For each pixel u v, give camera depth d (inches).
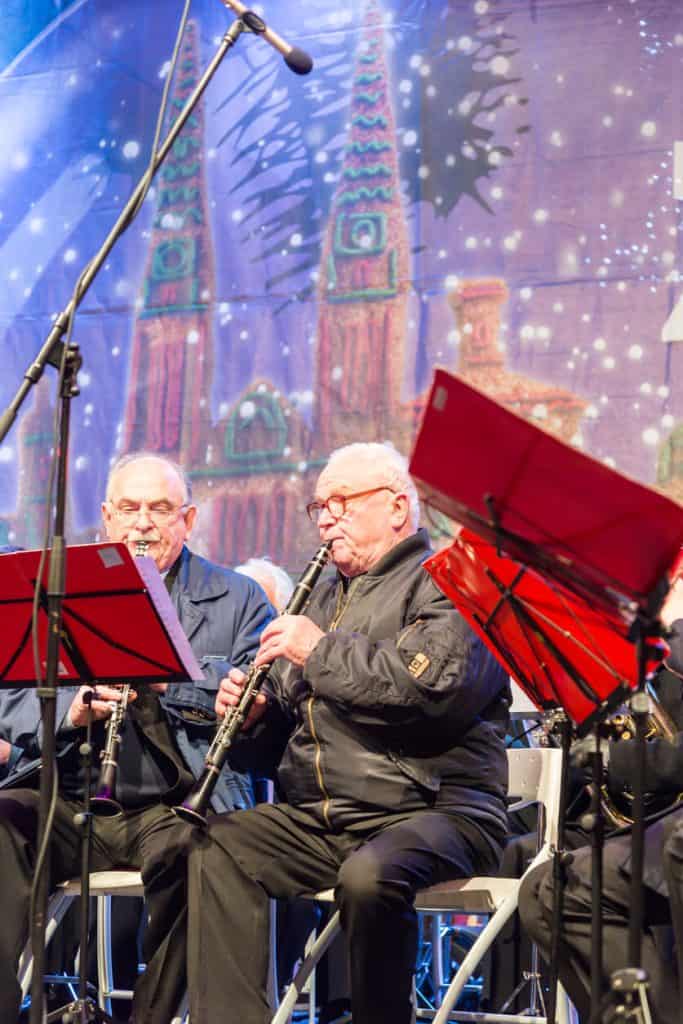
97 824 166.4
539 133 261.7
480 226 263.6
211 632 177.8
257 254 277.4
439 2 269.4
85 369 284.4
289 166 276.7
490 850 152.2
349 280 271.3
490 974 195.2
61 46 292.4
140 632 138.8
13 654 144.9
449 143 266.5
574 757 112.4
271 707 167.2
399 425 265.9
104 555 134.0
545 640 116.7
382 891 138.0
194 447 277.4
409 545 166.2
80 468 282.7
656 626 103.3
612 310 255.6
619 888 133.6
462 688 149.3
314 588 173.9
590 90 259.6
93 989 196.2
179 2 286.4
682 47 256.4
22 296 289.4
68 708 164.9
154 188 284.4
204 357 278.4
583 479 98.5
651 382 252.8
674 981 132.2
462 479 104.5
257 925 149.0
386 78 271.3
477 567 127.6
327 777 153.8
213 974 146.9
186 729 168.9
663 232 254.5
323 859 152.5
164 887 155.3
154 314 282.4
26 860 157.9
